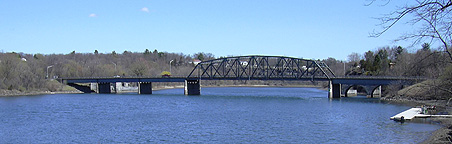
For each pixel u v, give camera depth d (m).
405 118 71.94
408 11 17.48
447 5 17.02
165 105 111.38
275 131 62.47
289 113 88.25
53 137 58.62
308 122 72.56
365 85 144.50
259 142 53.78
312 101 124.94
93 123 72.56
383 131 60.97
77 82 194.75
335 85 146.38
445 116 73.25
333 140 54.69
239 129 64.69
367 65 199.62
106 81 185.00
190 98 142.75
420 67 26.16
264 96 154.88
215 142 54.03
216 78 162.12
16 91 173.62
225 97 148.38
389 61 188.25
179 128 66.00
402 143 51.78
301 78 150.38
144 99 137.75
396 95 124.56
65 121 75.69
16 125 70.62
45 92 181.25
